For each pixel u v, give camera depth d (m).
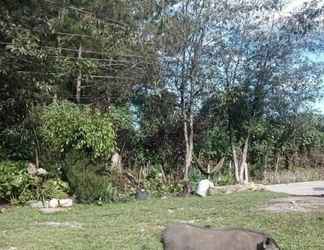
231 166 22.69
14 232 10.95
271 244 5.01
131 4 21.02
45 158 16.83
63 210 14.02
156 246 9.38
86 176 15.57
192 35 19.61
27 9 15.40
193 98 20.48
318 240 9.93
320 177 24.95
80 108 17.98
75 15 19.59
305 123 24.58
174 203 15.27
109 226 11.55
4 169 15.60
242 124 22.11
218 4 19.72
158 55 19.95
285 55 21.36
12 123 17.50
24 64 15.74
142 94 21.58
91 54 21.34
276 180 23.56
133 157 21.84
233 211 13.62
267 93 21.91
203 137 22.34
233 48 20.67
